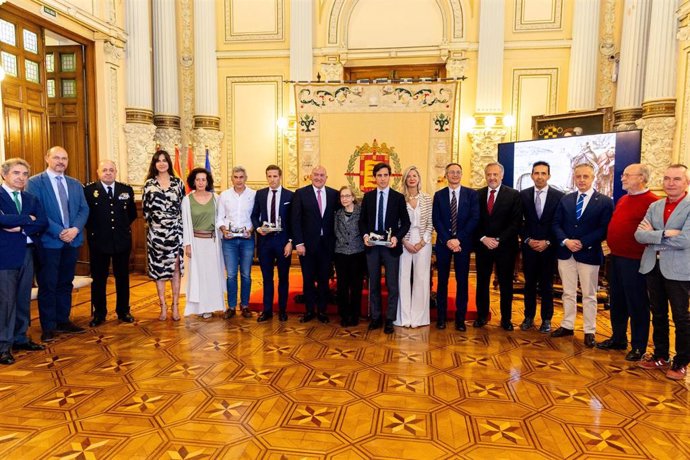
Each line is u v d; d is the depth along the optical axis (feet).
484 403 8.93
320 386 9.62
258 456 7.10
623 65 22.52
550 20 25.07
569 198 12.47
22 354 11.34
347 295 13.82
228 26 27.66
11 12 16.85
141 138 23.32
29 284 11.60
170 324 13.94
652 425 8.16
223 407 8.67
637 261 11.02
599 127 20.68
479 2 25.48
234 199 14.19
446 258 13.46
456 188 13.29
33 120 18.16
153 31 25.80
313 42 27.07
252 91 27.84
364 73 27.66
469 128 26.16
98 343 12.17
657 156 19.62
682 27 18.30
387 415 8.41
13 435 7.66
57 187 12.32
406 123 17.66
